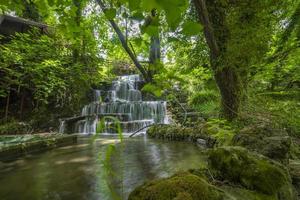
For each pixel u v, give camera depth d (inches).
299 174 94.0
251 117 145.3
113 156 214.8
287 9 148.3
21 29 469.4
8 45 374.9
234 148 91.3
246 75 146.2
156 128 354.9
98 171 168.2
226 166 87.0
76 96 509.7
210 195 66.9
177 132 315.6
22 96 482.6
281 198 74.4
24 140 272.5
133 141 309.4
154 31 42.9
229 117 139.5
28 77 438.3
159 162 188.5
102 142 306.3
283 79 184.2
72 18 95.6
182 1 32.5
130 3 38.7
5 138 290.7
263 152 105.3
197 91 337.7
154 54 72.1
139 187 74.2
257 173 79.4
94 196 122.4
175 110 417.4
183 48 191.0
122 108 480.1
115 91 583.8
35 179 153.9
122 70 680.4
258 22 119.9
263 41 125.0
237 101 134.3
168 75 61.1
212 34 109.7
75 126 434.9
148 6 26.8
